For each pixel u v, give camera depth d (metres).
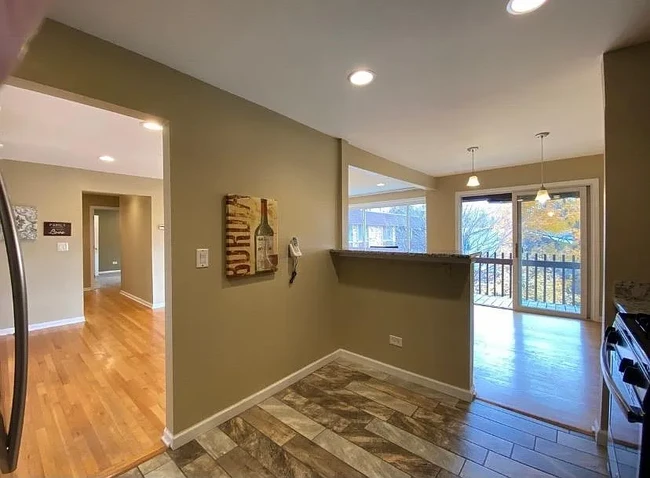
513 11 1.43
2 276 3.94
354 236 8.05
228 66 1.88
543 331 4.05
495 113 2.67
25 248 4.32
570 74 2.02
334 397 2.49
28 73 1.39
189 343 2.01
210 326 2.12
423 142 3.50
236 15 1.43
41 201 4.45
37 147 3.50
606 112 1.79
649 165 1.70
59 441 1.98
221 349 2.18
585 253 4.50
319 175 3.03
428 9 1.41
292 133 2.73
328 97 2.32
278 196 2.60
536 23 1.52
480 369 2.96
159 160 4.18
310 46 1.69
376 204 7.39
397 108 2.53
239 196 2.24
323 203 3.07
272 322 2.55
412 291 2.75
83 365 3.12
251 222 2.33
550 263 4.82
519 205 5.03
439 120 2.81
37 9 0.51
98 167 4.68
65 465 1.78
